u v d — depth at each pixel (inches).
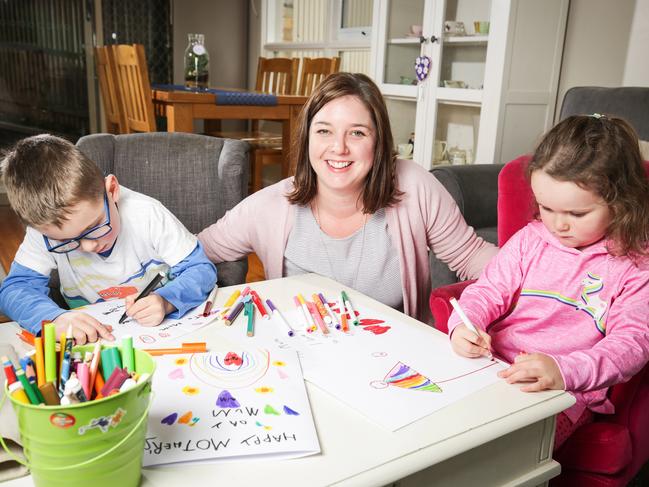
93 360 23.6
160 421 26.1
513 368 31.4
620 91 98.1
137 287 47.2
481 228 90.3
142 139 61.8
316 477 22.9
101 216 39.7
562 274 42.3
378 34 147.6
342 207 49.6
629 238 38.2
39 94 181.2
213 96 122.6
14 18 173.2
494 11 116.7
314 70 159.6
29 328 36.8
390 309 40.6
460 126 130.6
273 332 36.2
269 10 196.9
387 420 26.7
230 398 28.0
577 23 121.9
